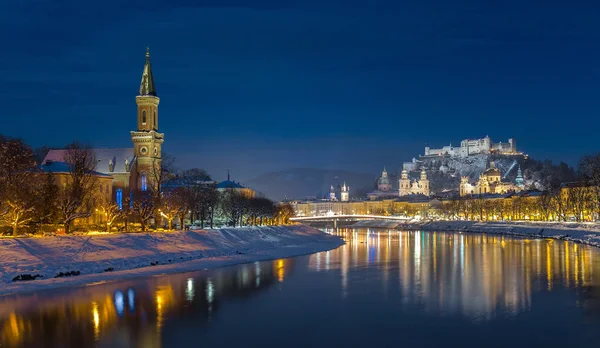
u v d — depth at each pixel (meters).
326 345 64.56
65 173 173.50
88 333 69.12
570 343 64.75
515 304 83.81
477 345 64.19
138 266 120.00
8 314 77.75
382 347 63.72
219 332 69.56
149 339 66.81
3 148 137.50
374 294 92.25
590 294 90.69
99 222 178.62
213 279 107.88
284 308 82.00
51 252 113.00
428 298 88.75
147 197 182.12
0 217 125.56
